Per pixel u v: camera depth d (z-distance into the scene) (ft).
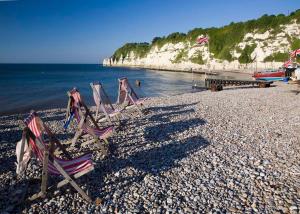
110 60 623.36
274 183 18.90
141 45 533.96
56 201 17.10
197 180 19.63
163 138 30.55
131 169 21.84
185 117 42.22
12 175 21.43
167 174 20.84
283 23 275.39
